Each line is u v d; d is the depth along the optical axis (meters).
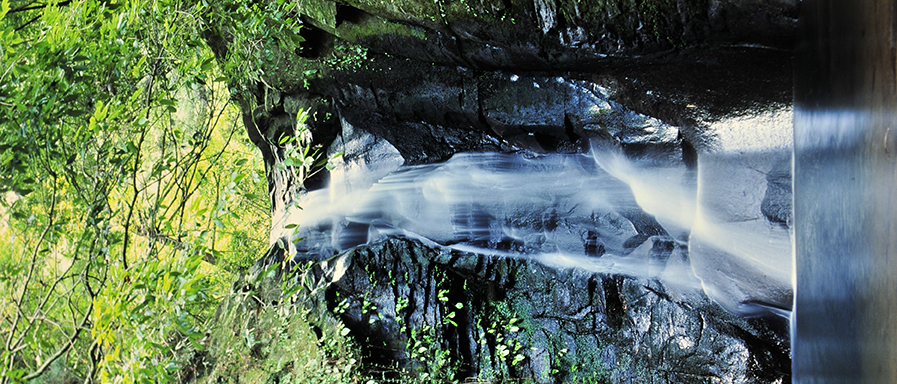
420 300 6.61
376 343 6.39
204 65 4.38
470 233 7.23
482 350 6.54
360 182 7.86
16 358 4.05
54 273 4.25
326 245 8.38
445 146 7.11
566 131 6.09
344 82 6.93
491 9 5.21
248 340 4.81
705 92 5.14
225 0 4.83
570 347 6.43
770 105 4.91
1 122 3.33
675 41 4.83
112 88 4.03
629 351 6.11
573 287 6.57
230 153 9.06
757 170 5.09
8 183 3.35
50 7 3.85
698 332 5.71
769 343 5.35
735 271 5.39
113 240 3.83
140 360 3.22
